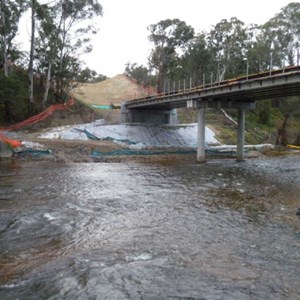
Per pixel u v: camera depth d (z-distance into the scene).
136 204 20.80
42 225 16.36
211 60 86.94
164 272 11.36
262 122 84.31
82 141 48.66
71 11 64.69
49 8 61.72
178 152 52.28
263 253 13.00
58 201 21.20
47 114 61.09
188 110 84.69
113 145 48.78
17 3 59.00
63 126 56.62
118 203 21.00
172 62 94.94
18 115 58.34
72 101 70.31
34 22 60.56
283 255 12.81
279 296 9.85
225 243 14.08
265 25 93.25
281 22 90.56
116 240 14.40
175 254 12.88
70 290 10.15
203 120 47.12
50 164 38.56
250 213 18.89
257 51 90.06
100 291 10.10
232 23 94.94
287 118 78.75
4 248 13.46
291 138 72.06
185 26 93.62
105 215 18.28
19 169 34.16
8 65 63.72
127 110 64.19
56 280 10.73
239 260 12.35
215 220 17.48
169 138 59.84
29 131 52.78
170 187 26.58
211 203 21.27
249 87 37.59
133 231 15.63
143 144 54.75
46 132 51.91
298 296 9.86
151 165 40.94
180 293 10.02
